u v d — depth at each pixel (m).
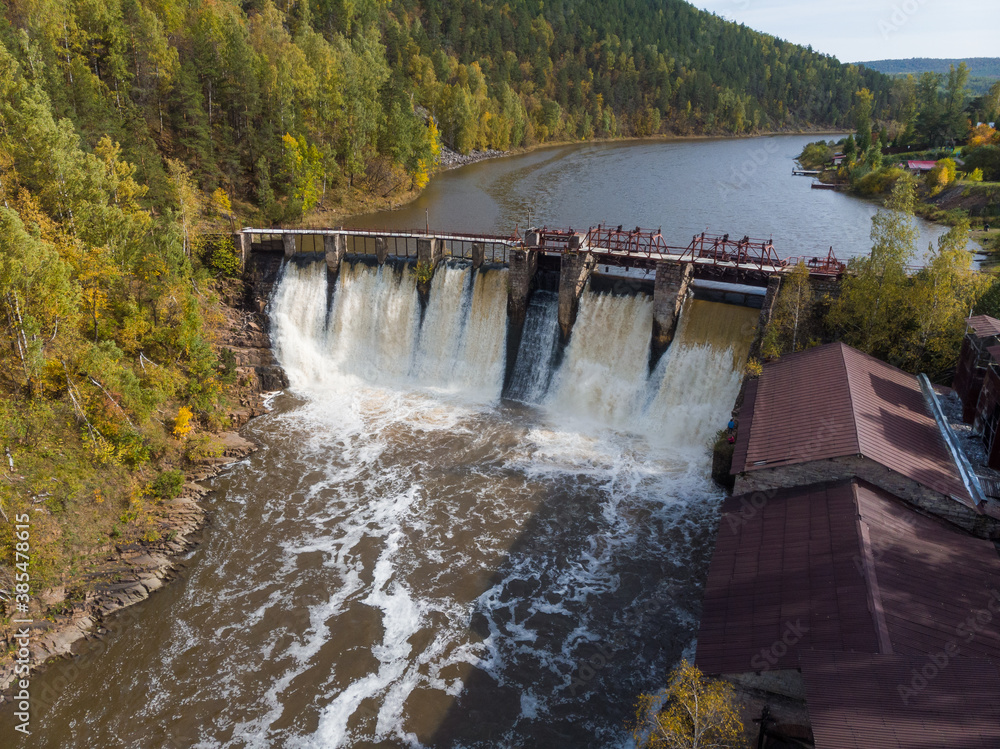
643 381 73.81
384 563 55.56
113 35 110.81
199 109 112.06
